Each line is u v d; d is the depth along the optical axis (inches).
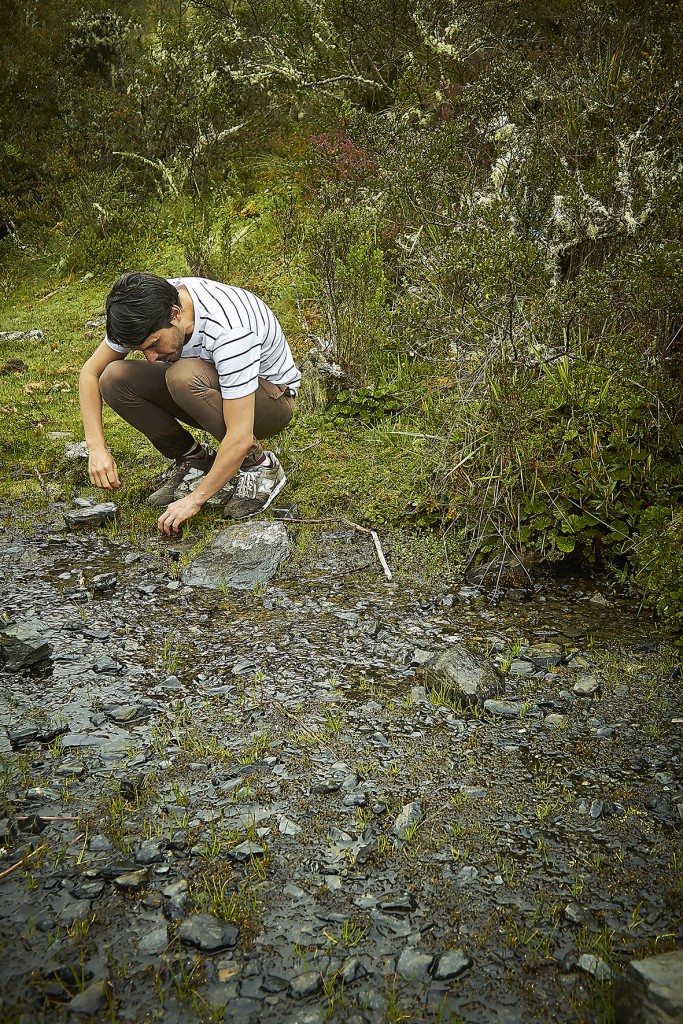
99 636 119.6
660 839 81.7
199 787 89.6
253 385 129.9
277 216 297.7
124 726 99.9
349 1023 63.8
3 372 238.4
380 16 299.3
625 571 131.8
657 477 136.9
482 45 263.7
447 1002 65.7
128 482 172.6
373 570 138.6
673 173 169.8
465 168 213.3
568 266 187.0
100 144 385.1
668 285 145.5
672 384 143.0
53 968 68.3
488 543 140.3
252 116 360.5
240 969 68.6
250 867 78.9
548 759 93.5
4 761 93.9
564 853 80.2
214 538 143.1
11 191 376.8
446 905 74.6
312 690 106.7
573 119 202.4
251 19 359.3
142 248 332.2
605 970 67.2
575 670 109.9
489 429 147.3
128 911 74.1
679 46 207.0
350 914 73.7
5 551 147.4
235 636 119.6
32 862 79.7
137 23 414.9
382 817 85.3
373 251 215.3
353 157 261.3
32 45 397.7
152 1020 64.3
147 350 121.4
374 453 176.6
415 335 195.3
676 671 109.0
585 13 252.8
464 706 102.7
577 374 151.9
